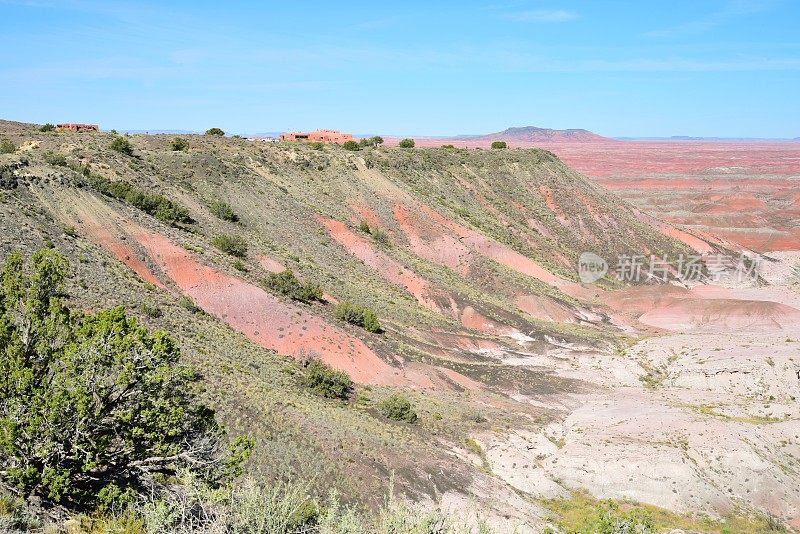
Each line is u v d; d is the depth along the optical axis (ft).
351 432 100.27
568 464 112.98
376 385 136.56
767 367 163.84
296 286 158.81
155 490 42.91
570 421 135.13
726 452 115.14
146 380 45.37
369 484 85.15
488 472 107.04
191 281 142.20
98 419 44.04
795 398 153.89
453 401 137.39
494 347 181.57
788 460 120.88
